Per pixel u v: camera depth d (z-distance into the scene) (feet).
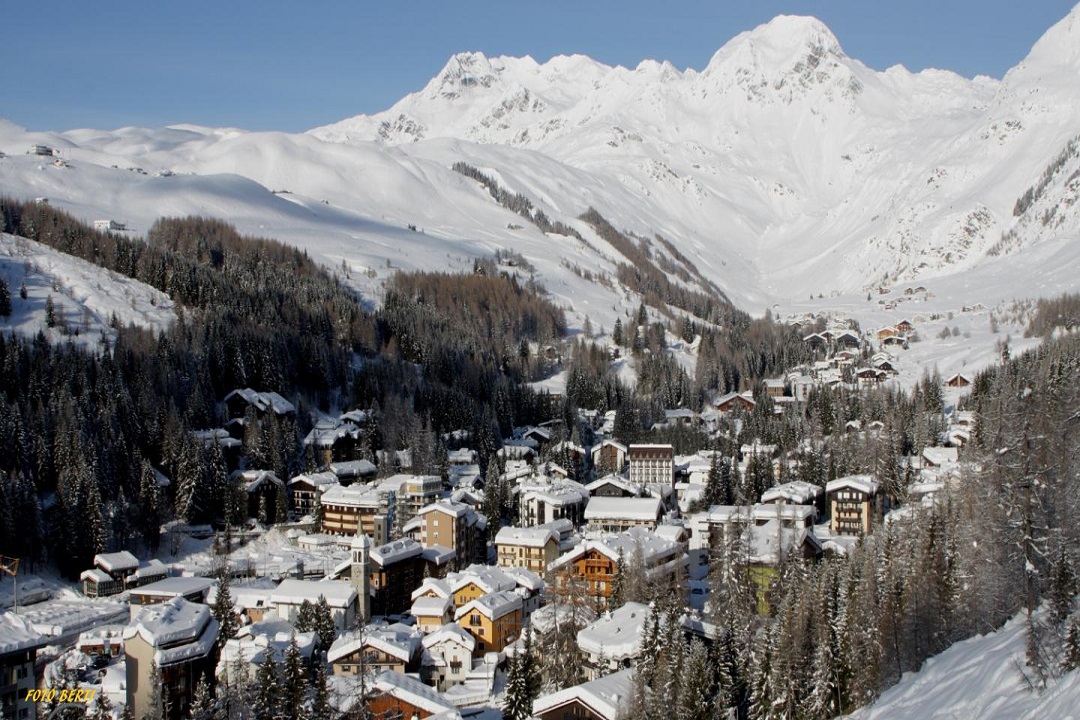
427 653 420.77
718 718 311.27
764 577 442.50
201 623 389.60
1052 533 371.15
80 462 604.08
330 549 623.77
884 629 346.54
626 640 368.89
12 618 349.00
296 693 328.29
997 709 270.05
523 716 330.54
